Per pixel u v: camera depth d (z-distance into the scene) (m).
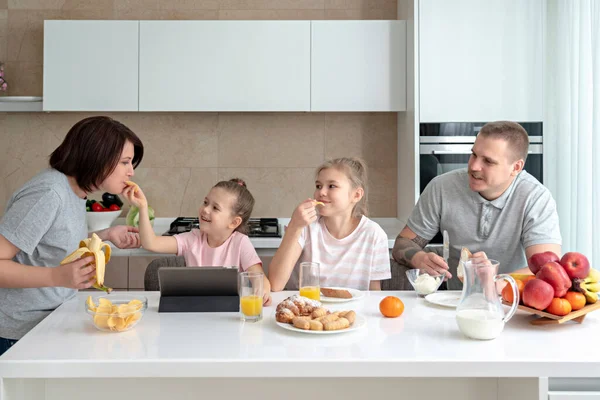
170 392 1.49
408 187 3.33
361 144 3.71
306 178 3.72
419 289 1.76
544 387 1.21
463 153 3.13
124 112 3.66
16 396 1.25
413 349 1.27
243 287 1.49
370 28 3.31
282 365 1.20
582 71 2.70
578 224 2.72
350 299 1.69
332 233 2.15
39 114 3.63
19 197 1.65
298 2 3.67
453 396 1.52
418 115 3.13
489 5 3.10
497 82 3.11
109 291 1.49
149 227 2.07
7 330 1.72
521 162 2.11
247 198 2.19
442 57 3.12
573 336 1.37
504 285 1.49
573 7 2.81
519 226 2.21
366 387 1.52
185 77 3.30
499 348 1.28
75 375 1.18
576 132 2.80
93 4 3.62
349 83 3.33
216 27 3.29
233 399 1.50
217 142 3.69
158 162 3.69
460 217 2.30
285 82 3.32
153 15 3.64
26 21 3.61
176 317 1.53
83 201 1.79
